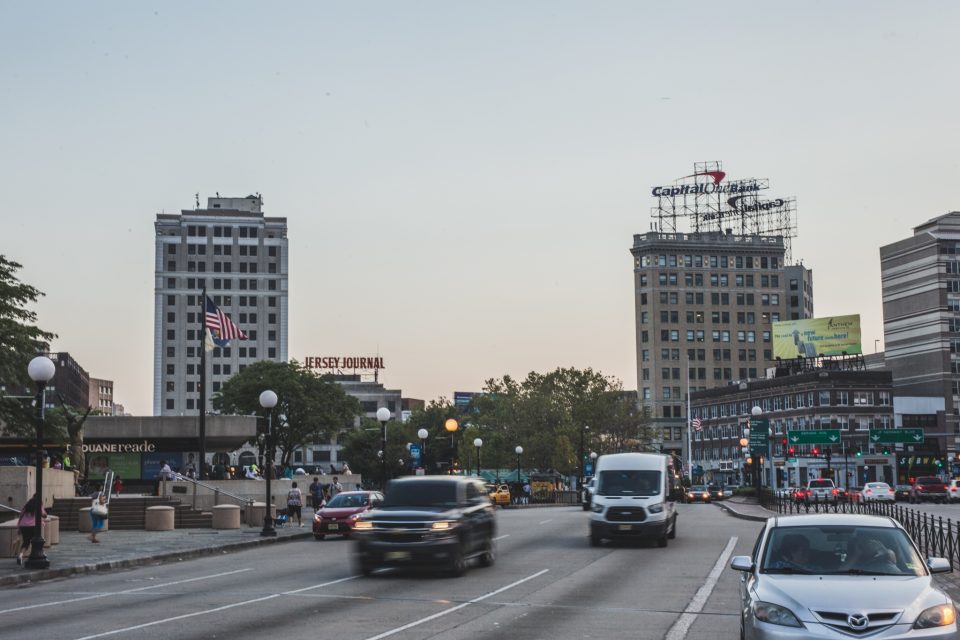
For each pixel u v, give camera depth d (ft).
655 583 76.02
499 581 78.02
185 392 638.12
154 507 153.99
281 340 652.48
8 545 103.65
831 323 482.28
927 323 498.69
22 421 155.74
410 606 63.52
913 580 40.52
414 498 84.43
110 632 53.57
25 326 151.33
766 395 502.38
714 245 614.34
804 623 37.81
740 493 283.18
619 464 115.96
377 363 640.58
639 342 612.70
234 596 69.67
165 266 645.10
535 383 437.17
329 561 98.84
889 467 466.70
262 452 376.27
